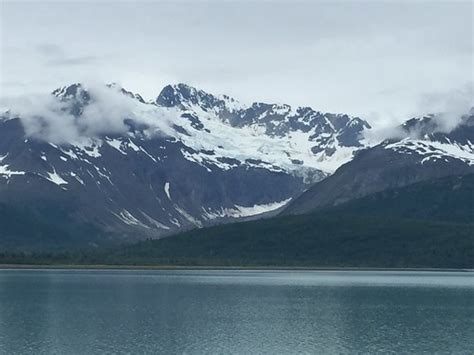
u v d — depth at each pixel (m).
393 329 183.00
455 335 173.88
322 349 156.12
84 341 163.38
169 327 184.50
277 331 179.25
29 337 168.00
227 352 152.62
